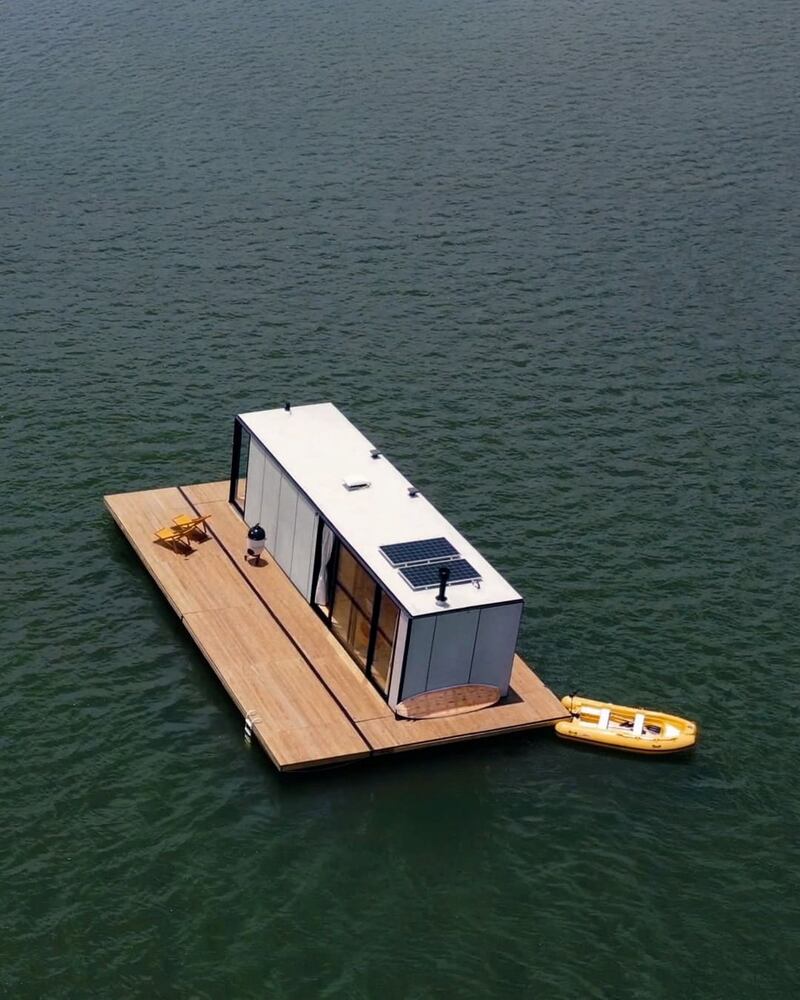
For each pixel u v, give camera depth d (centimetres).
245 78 10606
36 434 6025
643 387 6700
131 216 8188
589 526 5609
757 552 5503
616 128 9906
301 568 4928
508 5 12825
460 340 7056
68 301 7194
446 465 5988
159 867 3931
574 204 8662
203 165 8938
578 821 4166
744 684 4769
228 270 7619
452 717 4394
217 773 4266
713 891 3956
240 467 5891
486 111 10144
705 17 12625
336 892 3884
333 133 9581
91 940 3694
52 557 5234
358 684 4525
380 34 11856
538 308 7406
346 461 5062
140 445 6016
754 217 8600
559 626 5009
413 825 4116
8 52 10969
